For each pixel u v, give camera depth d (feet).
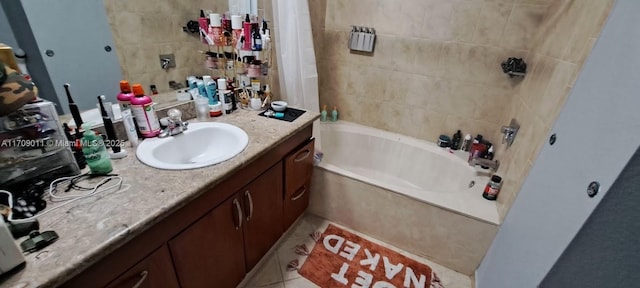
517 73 5.44
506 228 4.17
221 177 3.03
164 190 2.70
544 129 3.79
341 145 7.97
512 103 5.85
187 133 3.98
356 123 8.10
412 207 5.21
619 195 1.93
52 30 2.97
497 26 5.54
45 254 1.93
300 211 5.87
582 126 2.74
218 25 4.53
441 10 5.91
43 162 2.67
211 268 3.50
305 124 4.70
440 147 7.04
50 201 2.47
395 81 7.07
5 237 1.72
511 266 3.58
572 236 2.38
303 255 5.45
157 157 3.54
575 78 3.31
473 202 5.00
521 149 4.54
